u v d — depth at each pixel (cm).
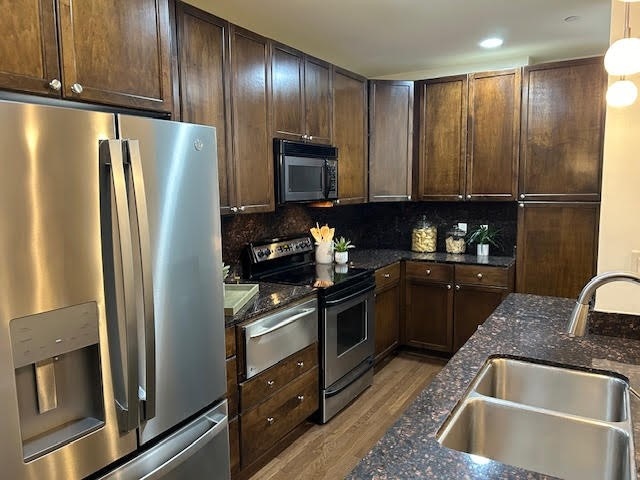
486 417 123
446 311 379
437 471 91
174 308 163
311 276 310
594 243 334
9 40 128
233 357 212
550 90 340
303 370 265
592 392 141
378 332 361
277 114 283
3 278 115
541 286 355
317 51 353
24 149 118
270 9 270
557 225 346
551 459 116
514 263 366
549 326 189
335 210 418
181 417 168
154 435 157
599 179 328
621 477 105
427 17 283
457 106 378
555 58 378
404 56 369
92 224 133
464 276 369
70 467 131
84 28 148
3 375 116
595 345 165
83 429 134
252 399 224
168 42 180
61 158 125
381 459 95
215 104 237
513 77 353
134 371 140
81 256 131
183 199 165
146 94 171
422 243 421
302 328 261
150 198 152
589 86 326
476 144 373
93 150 133
